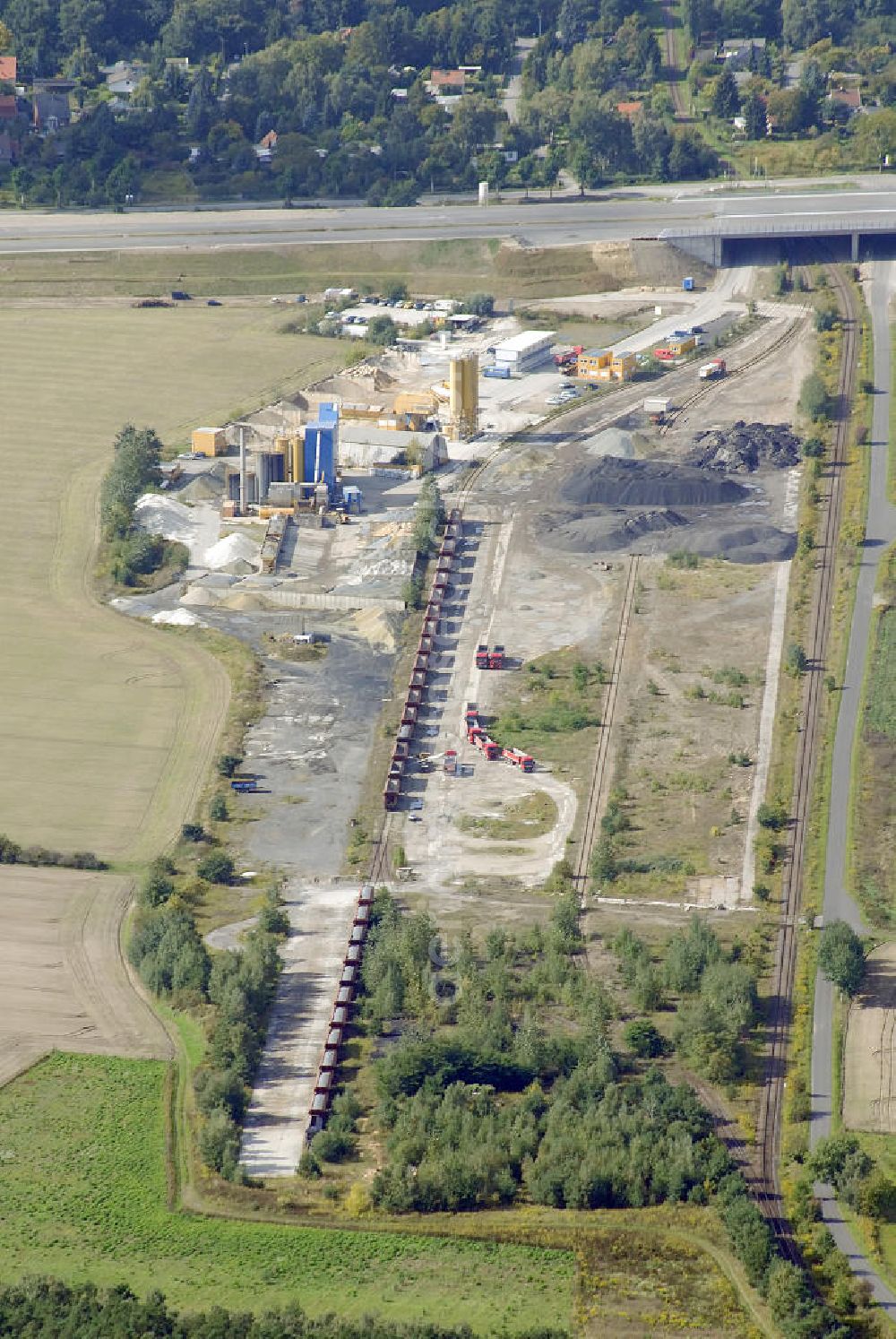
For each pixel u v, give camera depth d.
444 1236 168.25
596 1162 173.38
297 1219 171.00
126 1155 180.00
